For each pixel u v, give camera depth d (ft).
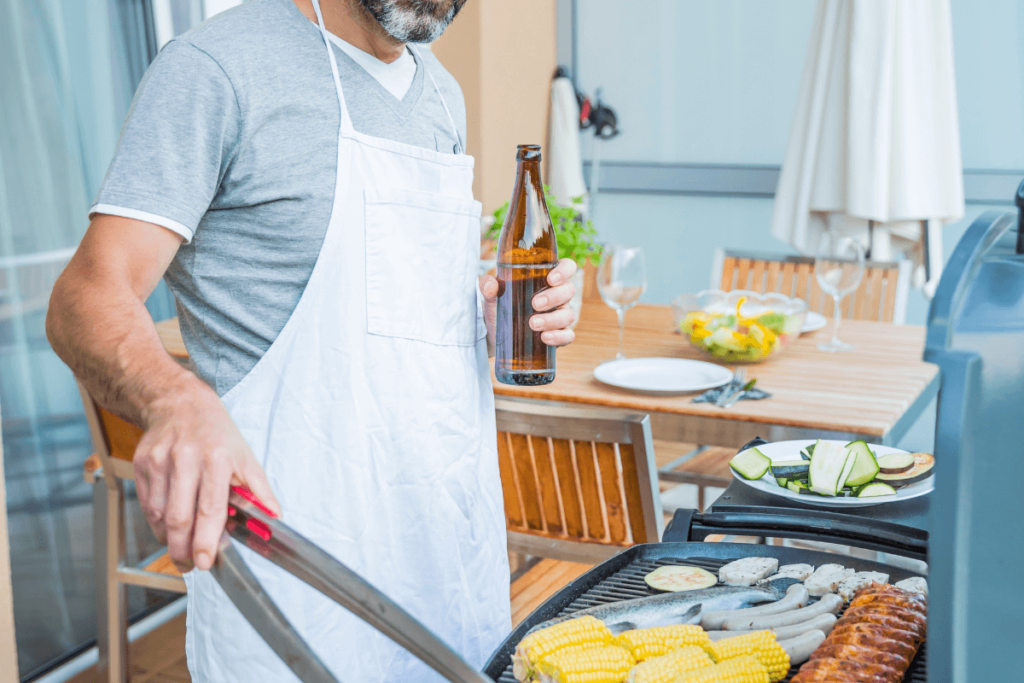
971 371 1.52
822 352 6.81
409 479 3.38
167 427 1.89
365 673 3.37
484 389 3.85
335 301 3.21
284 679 3.23
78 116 7.24
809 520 3.27
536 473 4.99
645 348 7.06
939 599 1.49
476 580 3.73
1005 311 1.59
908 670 2.41
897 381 6.00
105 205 2.83
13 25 6.73
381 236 3.24
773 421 5.32
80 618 7.54
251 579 1.64
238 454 1.84
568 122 12.75
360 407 3.26
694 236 12.73
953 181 9.26
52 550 7.29
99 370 2.25
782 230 9.91
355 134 3.20
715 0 12.03
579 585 2.93
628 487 4.71
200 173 2.96
